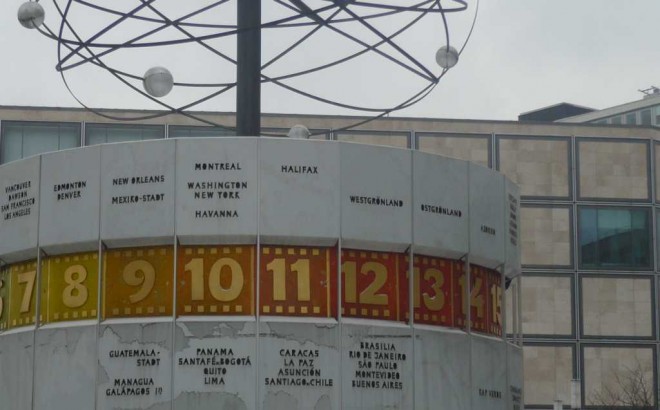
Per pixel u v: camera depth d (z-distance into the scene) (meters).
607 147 74.88
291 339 27.81
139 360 27.89
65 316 28.95
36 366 29.00
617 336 73.88
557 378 73.19
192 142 28.33
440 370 29.25
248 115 32.62
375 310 28.69
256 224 28.02
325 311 28.20
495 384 30.84
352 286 28.55
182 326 27.77
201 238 28.12
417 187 29.44
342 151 28.64
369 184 28.83
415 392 28.75
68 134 69.94
